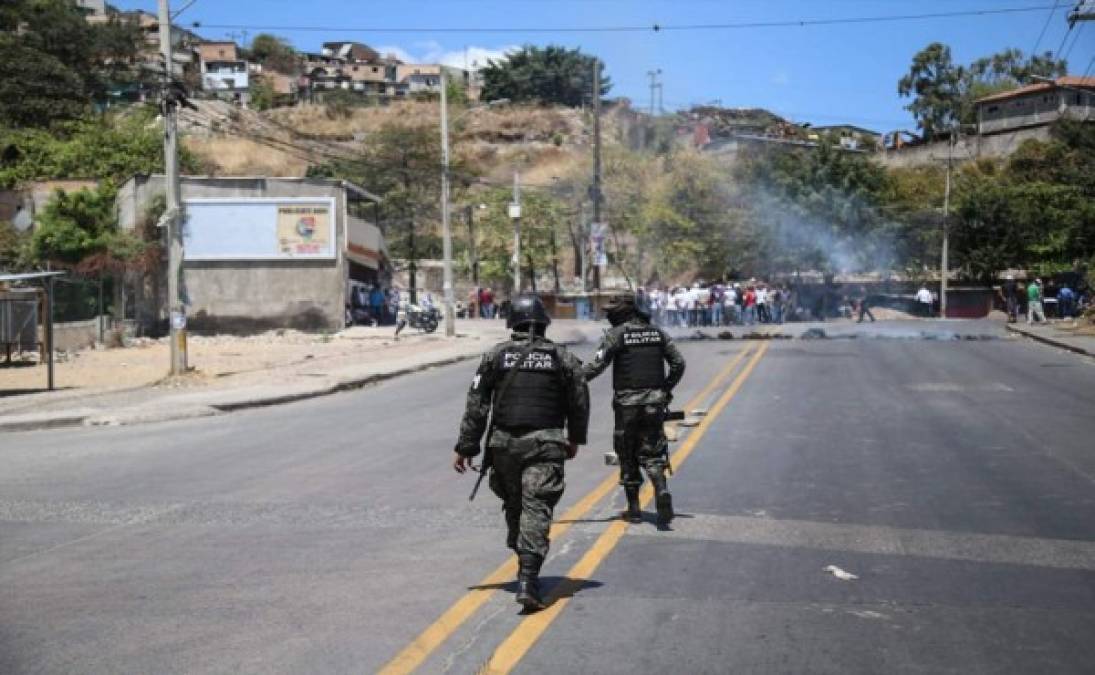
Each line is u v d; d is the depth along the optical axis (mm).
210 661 5457
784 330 39688
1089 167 61312
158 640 5828
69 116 74188
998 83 98688
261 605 6473
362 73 165625
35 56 77000
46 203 44156
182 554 7945
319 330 41094
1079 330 34688
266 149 92312
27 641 5855
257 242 40906
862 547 7824
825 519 8812
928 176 71750
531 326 6441
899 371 22906
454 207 78125
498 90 136875
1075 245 56875
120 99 81812
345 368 26141
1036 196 58906
